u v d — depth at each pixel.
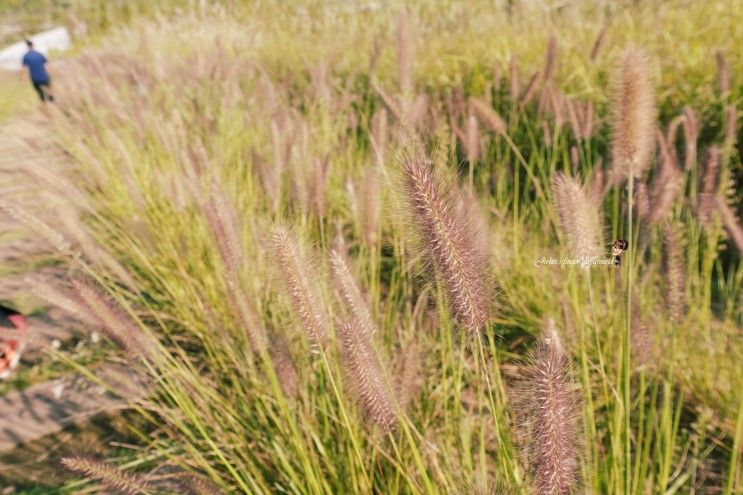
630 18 5.91
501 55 6.00
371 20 9.12
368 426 1.78
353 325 1.57
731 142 3.00
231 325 3.13
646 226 2.63
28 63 11.84
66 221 2.65
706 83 4.30
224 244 2.14
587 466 1.39
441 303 1.43
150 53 9.59
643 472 1.83
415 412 2.35
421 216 1.31
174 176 3.56
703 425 2.47
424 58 6.58
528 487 1.46
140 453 2.57
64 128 6.70
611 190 3.37
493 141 4.48
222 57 6.72
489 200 3.72
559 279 3.14
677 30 5.44
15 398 3.21
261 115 5.55
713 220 2.85
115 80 8.14
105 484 1.78
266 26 11.15
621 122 1.87
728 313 3.02
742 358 2.75
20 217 2.44
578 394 1.30
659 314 2.55
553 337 1.25
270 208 3.62
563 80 5.08
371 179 2.43
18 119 9.84
